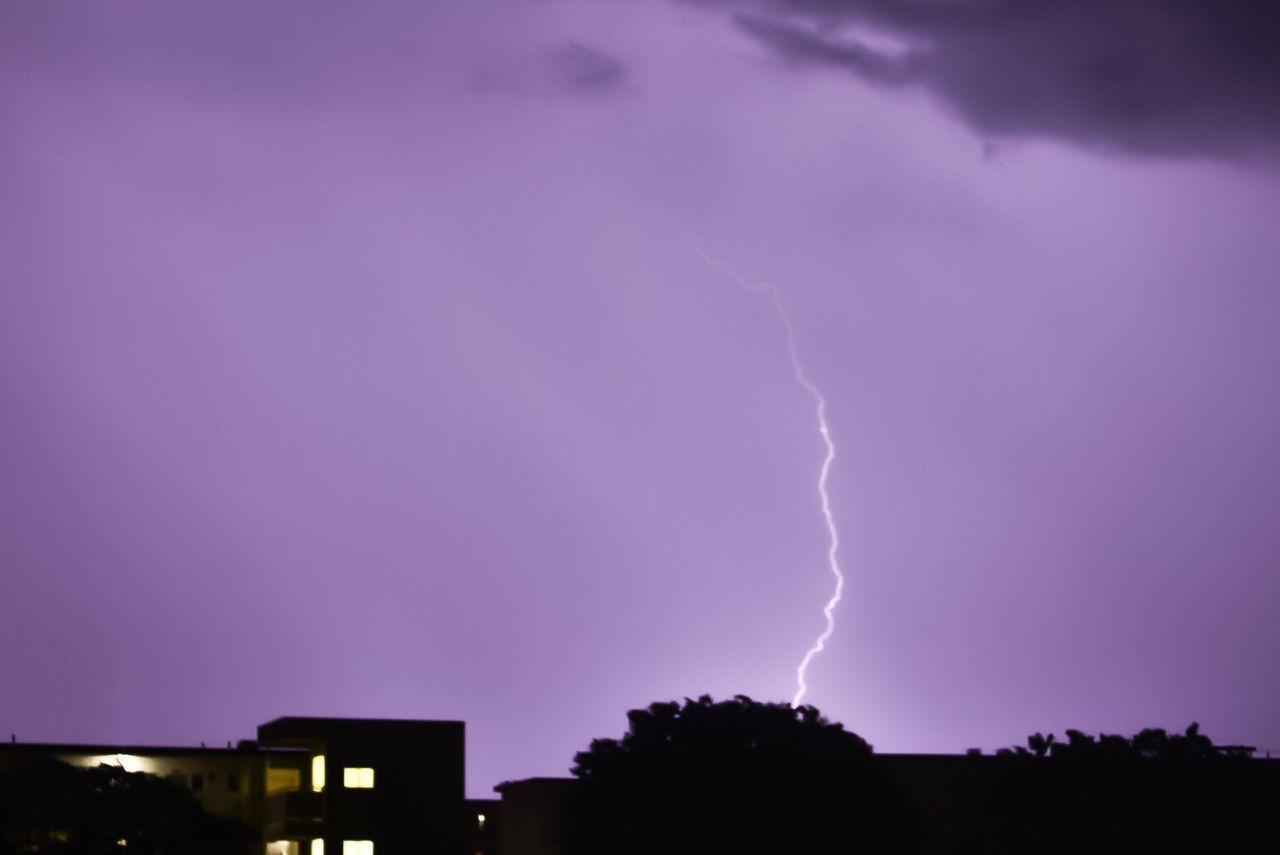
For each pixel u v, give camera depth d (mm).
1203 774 58250
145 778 52406
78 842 49969
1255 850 56156
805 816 52375
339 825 58844
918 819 54344
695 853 51312
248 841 55500
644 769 53906
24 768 51281
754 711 55594
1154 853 56250
